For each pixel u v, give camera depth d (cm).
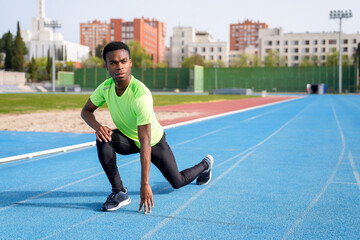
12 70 8506
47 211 341
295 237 279
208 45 12425
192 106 2264
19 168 537
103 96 328
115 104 318
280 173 507
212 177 482
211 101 3081
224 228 297
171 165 348
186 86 7606
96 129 326
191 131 1020
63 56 13362
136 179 470
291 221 314
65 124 1125
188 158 627
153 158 341
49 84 7225
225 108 2086
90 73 7712
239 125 1189
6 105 2070
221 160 605
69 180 465
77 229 294
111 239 273
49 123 1149
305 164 571
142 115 303
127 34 15175
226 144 784
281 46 11481
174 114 1592
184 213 334
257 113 1764
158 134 333
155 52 17188
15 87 6303
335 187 431
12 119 1257
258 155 652
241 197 388
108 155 329
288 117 1523
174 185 364
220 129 1073
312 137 899
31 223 308
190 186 436
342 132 1004
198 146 756
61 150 684
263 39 11581
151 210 343
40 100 2736
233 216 327
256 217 325
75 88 6756
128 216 325
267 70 7512
